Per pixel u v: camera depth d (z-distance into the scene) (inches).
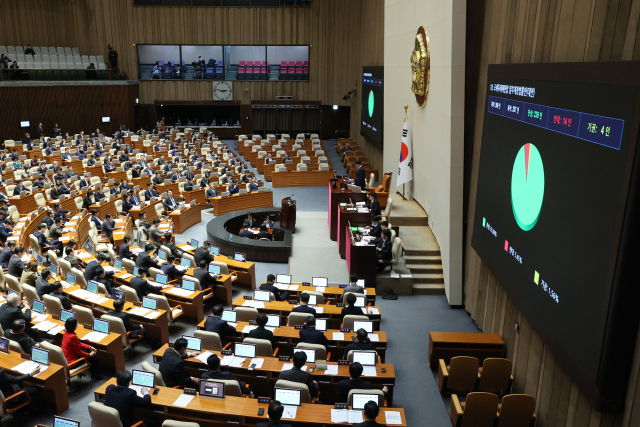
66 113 1275.8
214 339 340.5
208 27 1408.7
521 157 316.5
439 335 388.5
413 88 658.8
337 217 668.1
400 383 369.7
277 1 1405.0
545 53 301.7
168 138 1318.9
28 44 1353.3
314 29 1424.7
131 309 409.4
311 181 1020.5
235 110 1566.2
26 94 1200.8
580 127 240.1
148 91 1457.9
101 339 354.9
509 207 339.0
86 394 342.0
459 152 481.1
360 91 1243.2
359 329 335.0
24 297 435.5
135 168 971.3
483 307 434.6
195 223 781.3
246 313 390.3
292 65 1501.0
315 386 292.2
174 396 279.6
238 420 267.7
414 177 701.9
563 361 251.4
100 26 1400.1
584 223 234.1
